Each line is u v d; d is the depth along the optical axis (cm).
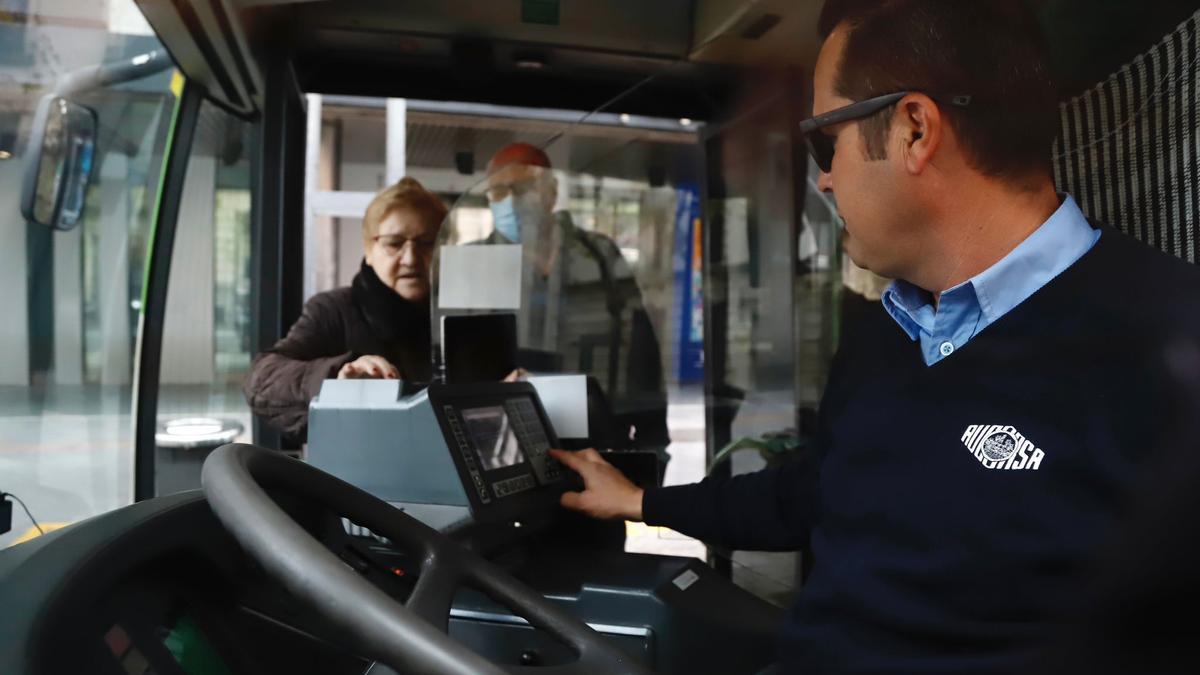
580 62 237
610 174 271
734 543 119
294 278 262
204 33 191
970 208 83
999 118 80
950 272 86
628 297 260
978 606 77
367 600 52
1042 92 81
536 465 128
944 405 82
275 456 67
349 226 352
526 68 241
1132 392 72
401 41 229
